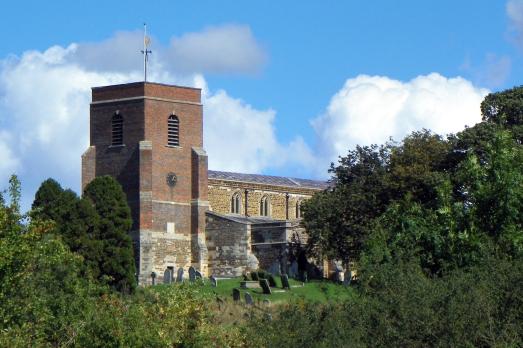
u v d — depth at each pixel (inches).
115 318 2770.7
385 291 3016.7
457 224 3769.7
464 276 3083.2
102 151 7819.9
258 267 7642.7
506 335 2856.8
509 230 3668.8
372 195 6771.7
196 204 7795.3
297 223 7632.9
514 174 3774.6
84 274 4522.6
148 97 7741.1
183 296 2977.4
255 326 3161.9
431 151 6722.4
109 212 6510.8
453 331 2869.1
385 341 2928.2
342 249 6904.5
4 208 2780.5
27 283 2839.6
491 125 6574.8
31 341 2625.5
